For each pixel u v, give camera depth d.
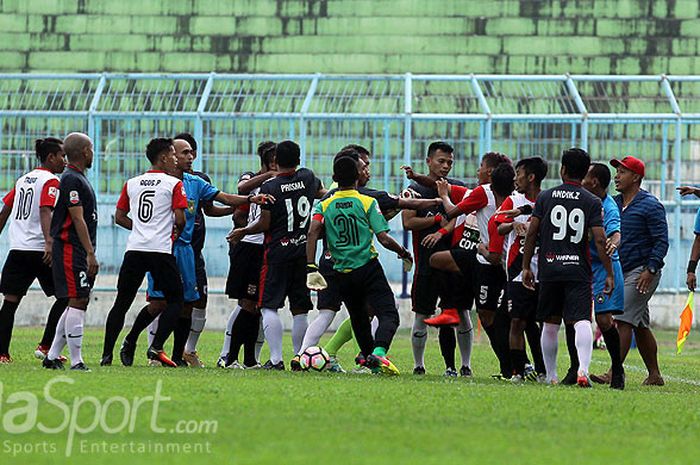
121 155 77.31
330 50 98.44
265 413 28.80
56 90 80.06
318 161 76.12
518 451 24.84
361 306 42.34
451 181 47.00
